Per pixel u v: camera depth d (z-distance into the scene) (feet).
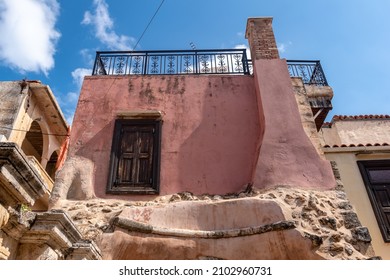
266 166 21.88
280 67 27.25
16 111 29.37
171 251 18.31
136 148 24.23
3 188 8.45
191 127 25.38
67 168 22.88
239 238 18.53
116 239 18.35
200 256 18.26
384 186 24.72
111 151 23.75
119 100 26.48
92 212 20.34
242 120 25.93
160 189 22.47
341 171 25.16
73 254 12.56
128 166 23.43
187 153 24.14
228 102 26.78
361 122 44.68
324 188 20.90
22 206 9.50
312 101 28.45
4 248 9.16
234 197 22.17
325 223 18.86
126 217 19.35
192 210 19.81
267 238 18.26
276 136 23.13
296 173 21.47
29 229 10.14
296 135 23.16
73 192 22.03
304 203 19.65
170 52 29.63
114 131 24.89
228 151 24.39
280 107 24.63
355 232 18.67
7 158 8.11
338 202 20.13
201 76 28.17
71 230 11.79
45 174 32.37
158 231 18.70
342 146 26.27
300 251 17.75
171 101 26.58
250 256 18.07
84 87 27.17
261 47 29.01
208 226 19.19
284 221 18.44
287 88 25.84
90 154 23.76
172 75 28.25
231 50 30.09
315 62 30.94
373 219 23.15
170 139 24.75
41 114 34.04
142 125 25.35
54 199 21.01
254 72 27.84
